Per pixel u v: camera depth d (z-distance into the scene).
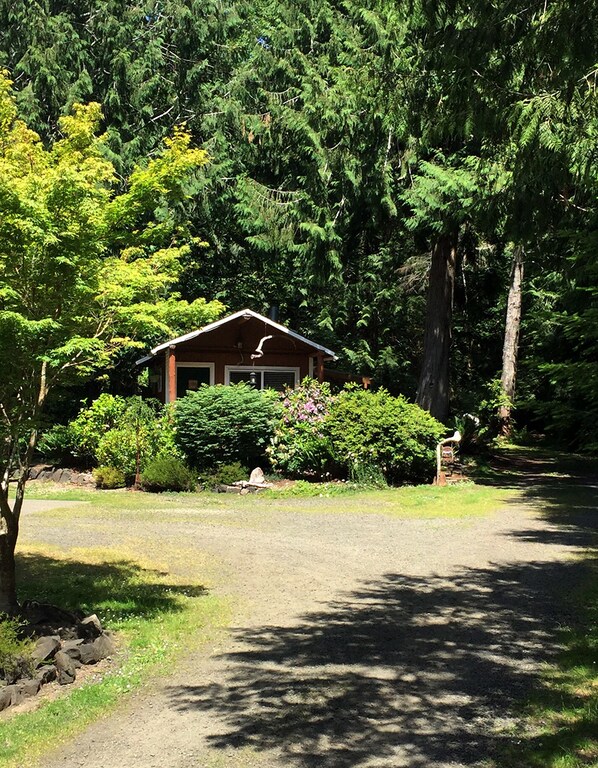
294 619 6.64
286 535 10.71
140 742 4.21
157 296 7.05
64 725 4.41
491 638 6.09
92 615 6.10
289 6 22.67
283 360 21.48
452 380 31.36
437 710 4.62
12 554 6.01
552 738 4.18
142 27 24.42
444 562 9.02
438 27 8.41
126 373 24.53
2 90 6.75
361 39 19.36
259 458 16.95
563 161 8.58
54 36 22.11
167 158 6.55
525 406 9.20
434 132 9.16
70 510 12.95
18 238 5.50
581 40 6.95
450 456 19.52
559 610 6.92
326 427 16.25
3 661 4.92
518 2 7.33
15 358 5.66
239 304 26.91
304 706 4.70
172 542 10.11
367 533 10.91
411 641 6.01
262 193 21.89
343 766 3.91
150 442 16.25
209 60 25.61
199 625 6.43
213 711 4.63
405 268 24.27
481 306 27.59
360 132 19.08
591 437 9.49
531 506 13.60
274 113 22.11
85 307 6.02
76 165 6.21
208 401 16.33
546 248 12.62
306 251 21.02
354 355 26.11
